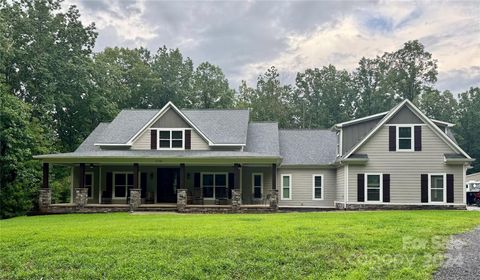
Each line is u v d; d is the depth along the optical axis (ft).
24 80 104.47
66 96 108.68
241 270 28.63
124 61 152.66
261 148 90.43
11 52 92.17
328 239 36.22
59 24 108.06
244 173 89.35
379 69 188.24
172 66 154.61
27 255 32.50
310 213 67.05
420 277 26.02
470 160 74.28
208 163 77.56
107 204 84.89
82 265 30.04
